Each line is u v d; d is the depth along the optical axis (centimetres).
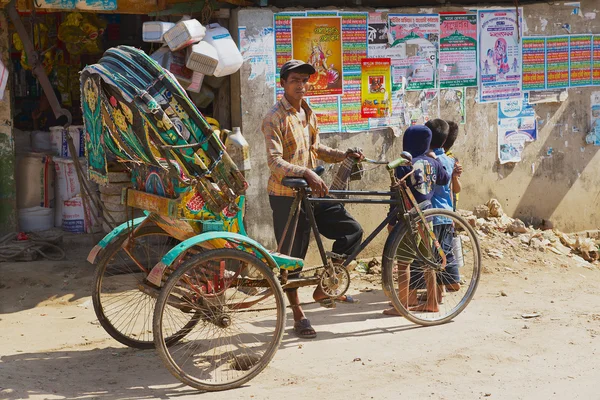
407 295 614
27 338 564
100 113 476
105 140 497
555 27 867
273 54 712
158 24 671
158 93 459
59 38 851
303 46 727
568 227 903
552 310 653
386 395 468
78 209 783
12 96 739
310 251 746
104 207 703
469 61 822
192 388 479
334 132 753
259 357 526
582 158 902
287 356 537
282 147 566
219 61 674
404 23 779
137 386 479
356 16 751
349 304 668
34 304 639
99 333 579
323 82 741
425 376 499
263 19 705
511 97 852
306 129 582
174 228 511
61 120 890
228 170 482
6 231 745
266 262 505
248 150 688
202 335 571
